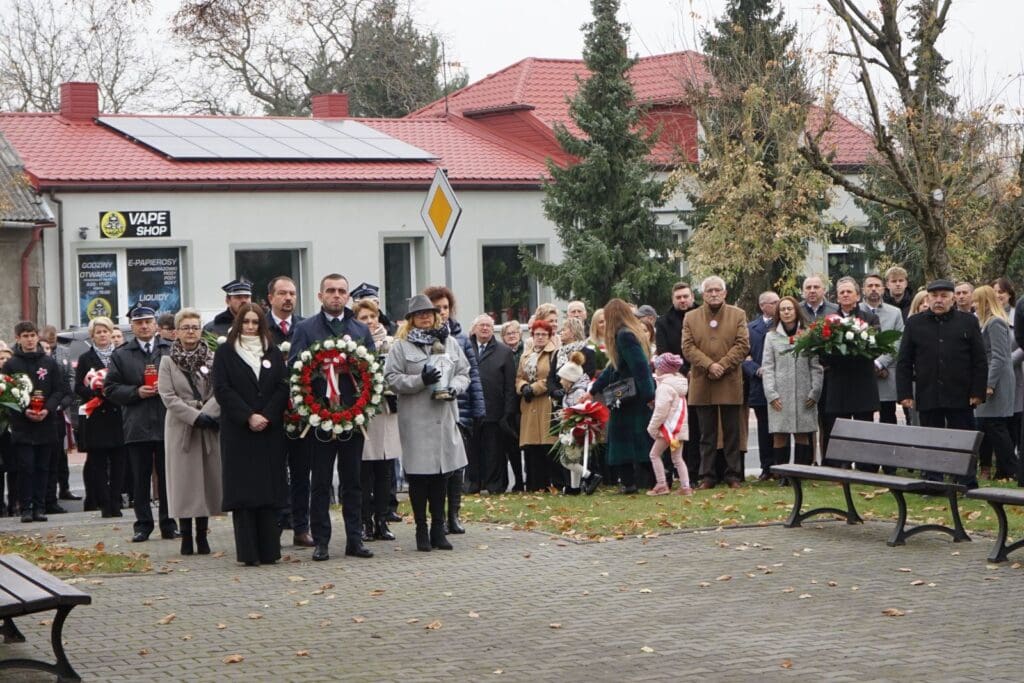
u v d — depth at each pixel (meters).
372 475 13.08
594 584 10.60
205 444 12.40
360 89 55.62
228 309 13.53
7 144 33.09
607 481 17.20
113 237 32.22
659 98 42.19
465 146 40.50
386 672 8.12
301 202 34.78
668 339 16.31
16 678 8.18
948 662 8.05
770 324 16.50
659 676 7.89
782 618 9.30
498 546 12.48
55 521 16.03
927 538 12.22
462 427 13.12
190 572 11.54
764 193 36.34
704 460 15.93
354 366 11.90
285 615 9.74
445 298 13.50
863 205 38.69
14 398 14.74
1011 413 15.55
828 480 12.51
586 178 34.16
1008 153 26.28
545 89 44.44
